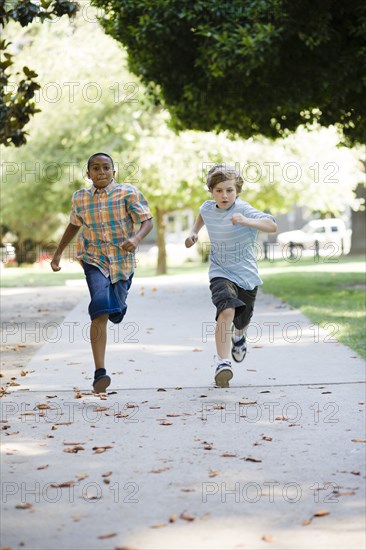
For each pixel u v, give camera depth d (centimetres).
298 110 3922
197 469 1185
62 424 1445
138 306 3578
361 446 1289
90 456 1254
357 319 2836
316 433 1369
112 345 2394
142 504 1047
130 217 1662
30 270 8719
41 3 2261
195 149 6488
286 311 3222
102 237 1644
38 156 7144
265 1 3434
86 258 1658
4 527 976
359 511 1017
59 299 4222
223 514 1010
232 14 3497
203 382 1809
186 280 5500
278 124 4288
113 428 1416
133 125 6781
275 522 985
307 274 5631
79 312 3406
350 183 6881
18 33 7025
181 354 2209
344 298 3691
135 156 6681
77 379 1877
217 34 3438
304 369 1939
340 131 4534
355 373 1872
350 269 6259
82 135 6938
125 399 1648
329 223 10875
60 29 6819
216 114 3953
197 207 7050
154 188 6631
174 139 6538
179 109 3972
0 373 1939
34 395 1705
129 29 3722
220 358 1708
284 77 3653
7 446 1312
